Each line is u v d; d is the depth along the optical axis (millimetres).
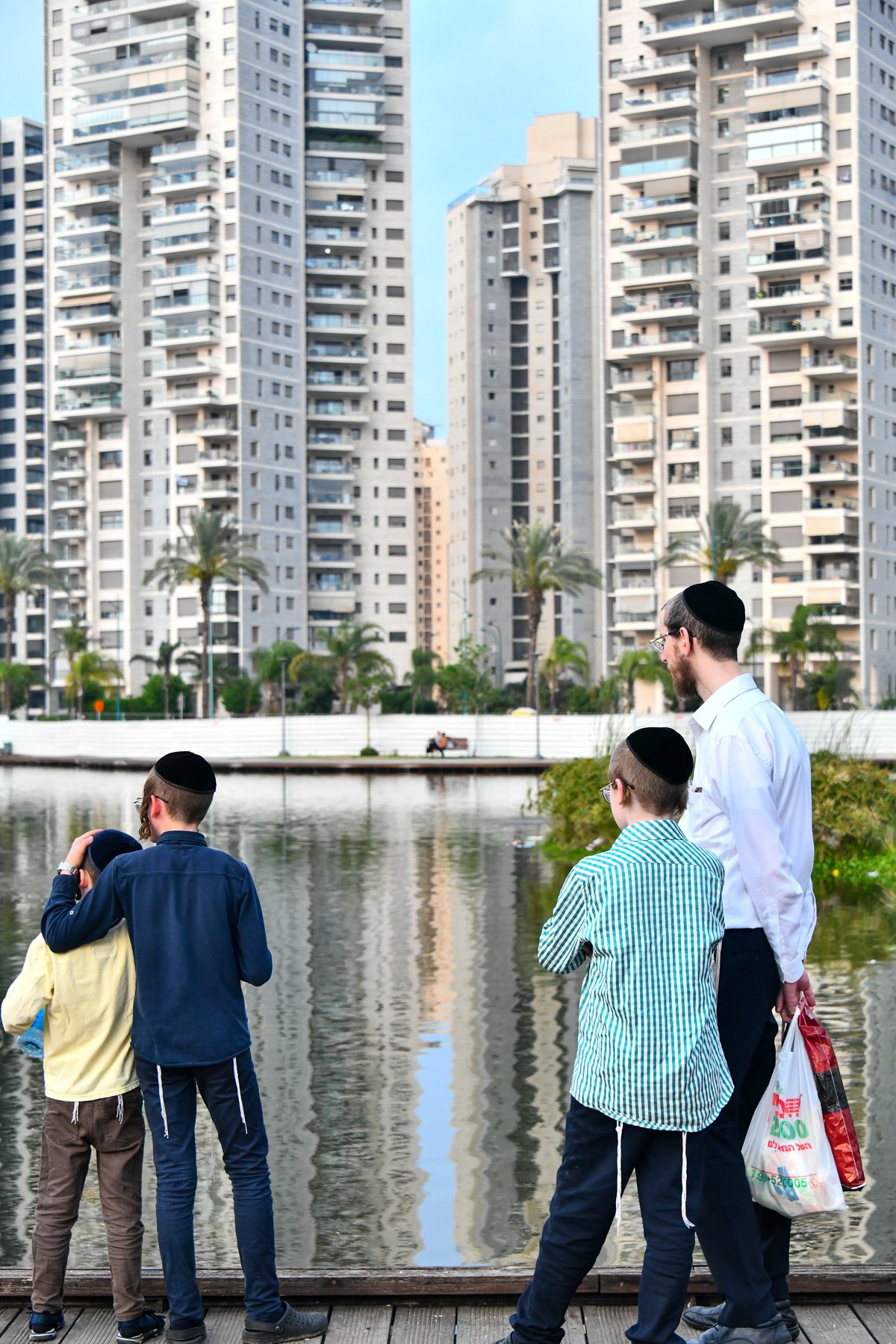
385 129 113812
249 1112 5156
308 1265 7410
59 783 54062
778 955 4902
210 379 105875
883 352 94750
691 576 94750
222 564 80938
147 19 106688
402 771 59469
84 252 108062
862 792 22906
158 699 91312
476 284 137375
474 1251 7609
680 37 93000
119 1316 5199
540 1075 11031
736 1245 4816
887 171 94250
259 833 31922
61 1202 5238
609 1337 5188
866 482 93000
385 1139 9531
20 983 5148
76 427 110125
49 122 110312
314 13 111750
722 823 5059
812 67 91688
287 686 93250
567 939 4590
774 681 91188
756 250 92062
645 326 95312
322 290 112250
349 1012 13305
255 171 105562
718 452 94938
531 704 89312
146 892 5066
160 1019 5035
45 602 120875
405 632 115312
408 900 20875
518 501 138125
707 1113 4445
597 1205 4547
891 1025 12266
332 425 113188
